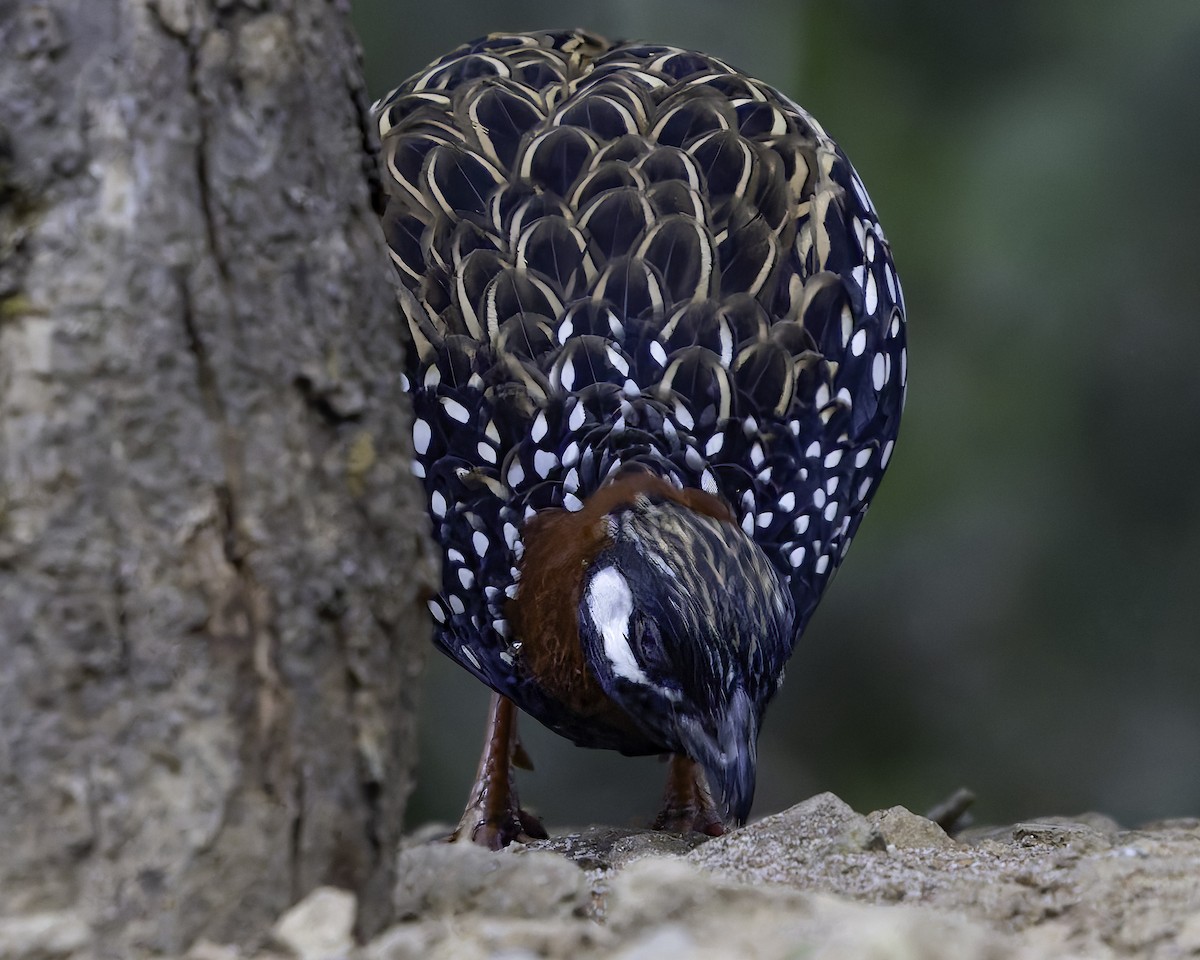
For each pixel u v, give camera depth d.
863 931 4.60
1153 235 19.33
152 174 4.77
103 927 4.60
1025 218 19.45
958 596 19.45
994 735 19.27
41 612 4.64
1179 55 19.47
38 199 4.76
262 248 4.90
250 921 4.70
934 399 19.52
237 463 4.80
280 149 4.96
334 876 4.88
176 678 4.69
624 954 4.77
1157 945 5.33
